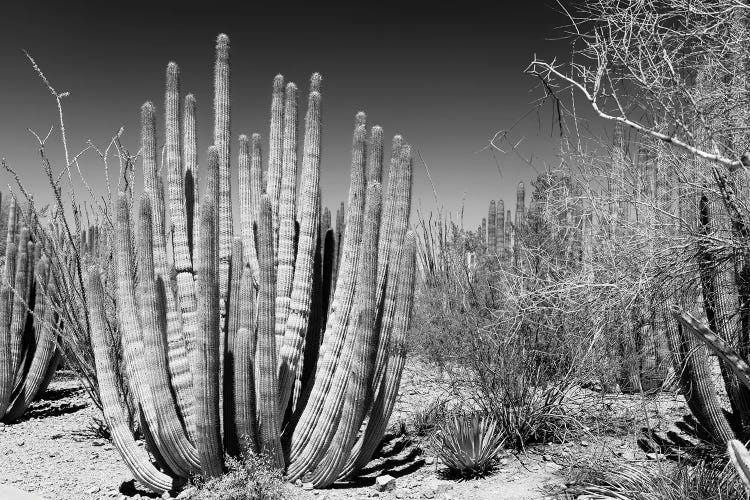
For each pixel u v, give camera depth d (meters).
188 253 5.96
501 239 11.26
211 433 5.31
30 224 9.48
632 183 4.92
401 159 5.82
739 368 4.02
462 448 5.71
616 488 4.86
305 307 6.10
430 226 9.37
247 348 5.36
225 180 6.32
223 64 6.34
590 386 6.80
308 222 6.23
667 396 6.53
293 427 6.08
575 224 5.62
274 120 6.52
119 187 7.59
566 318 5.68
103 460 6.75
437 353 7.52
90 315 5.84
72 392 10.28
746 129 3.77
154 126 6.02
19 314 8.91
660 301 4.93
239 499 5.02
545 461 5.84
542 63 3.92
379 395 5.74
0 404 8.41
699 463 4.86
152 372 5.36
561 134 4.91
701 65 3.95
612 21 3.80
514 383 6.37
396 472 6.01
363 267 5.33
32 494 5.57
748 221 4.31
